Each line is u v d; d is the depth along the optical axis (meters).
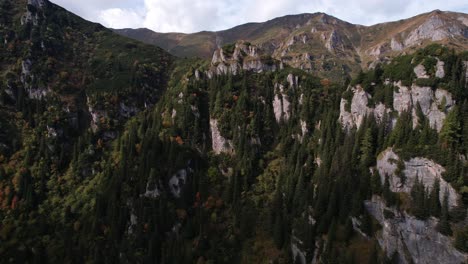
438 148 110.31
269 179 157.25
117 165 168.25
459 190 103.12
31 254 143.62
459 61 121.44
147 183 151.75
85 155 180.88
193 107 184.88
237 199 152.50
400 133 120.06
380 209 118.31
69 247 142.75
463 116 111.44
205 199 157.38
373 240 117.25
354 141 134.62
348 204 123.12
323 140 149.25
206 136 184.00
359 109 142.38
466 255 98.38
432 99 121.19
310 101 171.00
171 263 134.75
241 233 141.25
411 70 129.50
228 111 179.00
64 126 198.62
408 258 110.50
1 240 145.75
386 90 134.12
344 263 113.81
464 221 101.56
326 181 131.50
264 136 177.00
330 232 119.50
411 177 114.69
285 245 130.88
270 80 195.38
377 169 123.25
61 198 167.50
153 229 143.12
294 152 155.88
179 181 157.25
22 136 191.12
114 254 138.00
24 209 158.25
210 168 167.62
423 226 107.94
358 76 149.00
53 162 180.62
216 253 135.88
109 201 151.38
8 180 170.38
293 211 135.25
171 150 162.12
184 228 146.88
